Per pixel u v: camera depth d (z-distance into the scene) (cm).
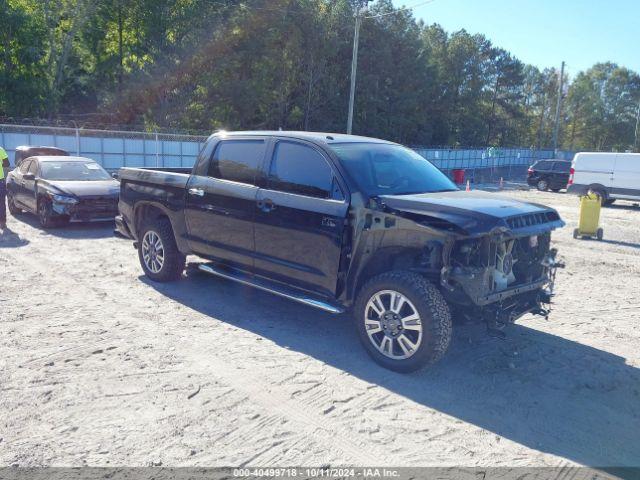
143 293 672
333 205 495
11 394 402
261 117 4812
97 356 476
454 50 7406
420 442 361
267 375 452
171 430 362
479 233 421
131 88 4300
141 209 732
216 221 604
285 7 4534
